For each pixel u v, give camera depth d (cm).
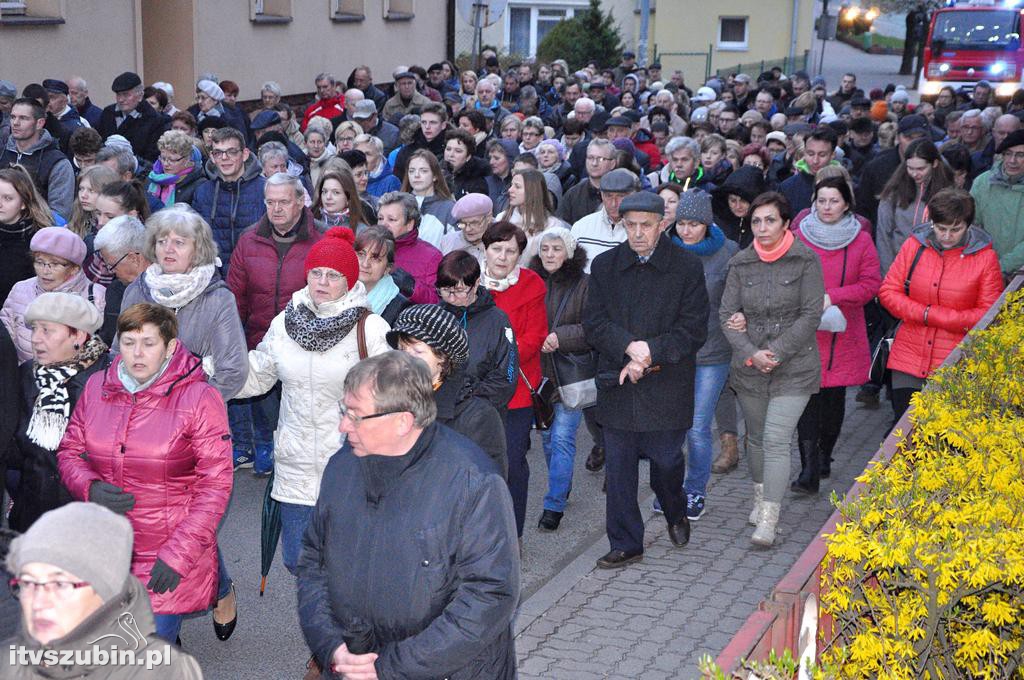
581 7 4088
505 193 1020
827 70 5316
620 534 630
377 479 325
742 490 766
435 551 321
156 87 1391
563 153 1159
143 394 430
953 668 385
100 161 866
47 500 476
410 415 319
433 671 316
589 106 1545
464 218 722
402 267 706
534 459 852
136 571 432
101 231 579
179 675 258
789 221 646
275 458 517
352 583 327
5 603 304
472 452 332
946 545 365
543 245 648
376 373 319
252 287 693
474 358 532
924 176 836
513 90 2089
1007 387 539
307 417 502
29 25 1352
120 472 429
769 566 637
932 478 420
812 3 3991
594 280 610
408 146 1196
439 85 2138
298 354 501
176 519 434
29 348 579
